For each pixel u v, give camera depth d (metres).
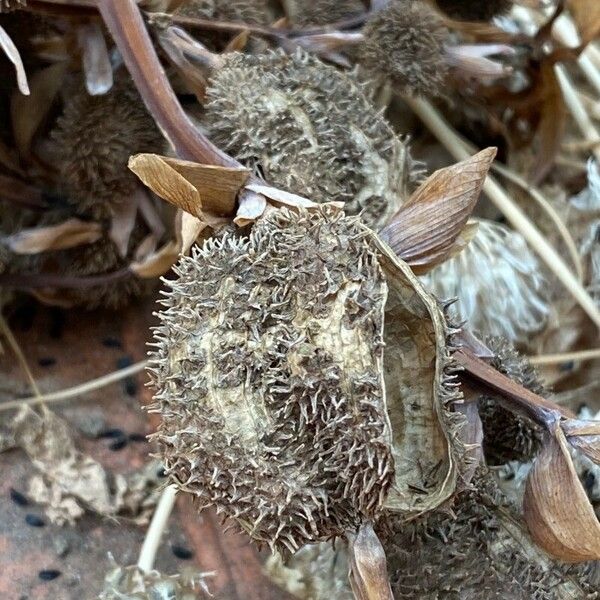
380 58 0.13
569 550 0.10
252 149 0.11
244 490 0.09
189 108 0.14
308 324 0.09
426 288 0.09
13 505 0.13
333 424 0.09
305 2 0.14
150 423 0.14
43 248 0.13
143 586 0.12
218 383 0.09
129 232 0.13
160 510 0.13
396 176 0.11
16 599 0.12
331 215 0.09
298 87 0.11
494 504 0.11
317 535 0.09
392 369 0.10
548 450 0.10
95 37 0.13
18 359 0.14
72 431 0.14
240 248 0.09
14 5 0.11
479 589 0.10
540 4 0.14
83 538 0.13
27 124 0.14
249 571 0.13
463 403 0.10
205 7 0.14
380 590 0.09
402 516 0.09
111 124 0.13
